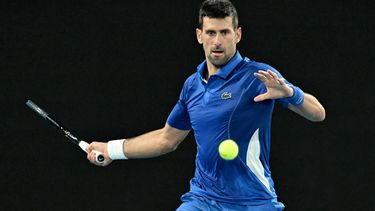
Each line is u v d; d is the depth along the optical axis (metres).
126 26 28.06
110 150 20.56
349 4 27.06
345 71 27.12
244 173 17.89
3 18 28.45
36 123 28.30
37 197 28.30
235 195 17.98
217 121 17.95
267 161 18.31
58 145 28.22
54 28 28.33
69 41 28.27
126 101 28.14
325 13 27.22
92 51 28.20
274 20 27.50
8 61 28.41
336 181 27.19
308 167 27.30
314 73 27.30
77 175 28.19
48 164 28.25
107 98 28.17
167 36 27.95
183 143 27.95
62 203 28.22
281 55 27.47
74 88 28.25
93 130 28.19
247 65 18.17
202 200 18.36
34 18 28.38
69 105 28.25
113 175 28.12
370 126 27.02
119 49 28.12
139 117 28.09
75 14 28.23
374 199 26.97
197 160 18.73
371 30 26.97
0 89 28.38
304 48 27.36
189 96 18.83
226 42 17.98
